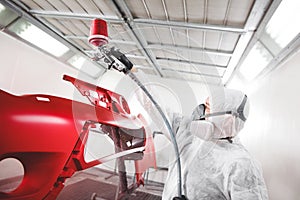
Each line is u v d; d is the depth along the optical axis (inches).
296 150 51.4
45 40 97.0
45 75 102.8
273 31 60.5
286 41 58.7
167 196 37.1
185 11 63.1
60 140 28.5
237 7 56.9
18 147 25.1
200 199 33.1
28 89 94.9
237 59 86.7
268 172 65.2
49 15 80.1
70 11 75.8
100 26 25.5
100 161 30.5
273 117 67.8
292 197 50.8
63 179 29.8
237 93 38.1
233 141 38.9
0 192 26.2
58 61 109.1
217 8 59.1
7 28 81.9
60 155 28.5
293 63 59.3
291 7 49.3
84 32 90.3
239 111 36.6
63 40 99.0
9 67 86.2
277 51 64.9
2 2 72.6
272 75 73.1
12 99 27.4
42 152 27.1
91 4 67.8
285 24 55.0
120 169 31.6
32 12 80.5
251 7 55.5
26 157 26.9
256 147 77.9
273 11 52.2
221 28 66.8
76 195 63.2
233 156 33.4
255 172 31.1
